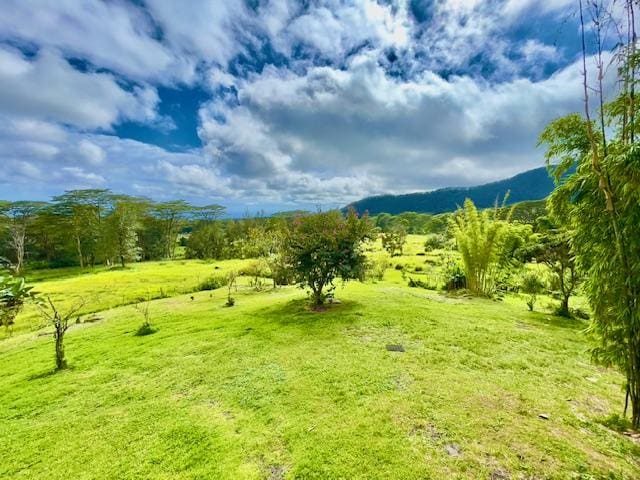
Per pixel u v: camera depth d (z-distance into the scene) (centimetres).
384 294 1343
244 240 4925
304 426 379
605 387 475
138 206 5097
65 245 4691
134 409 461
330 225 1087
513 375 515
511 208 1441
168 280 2466
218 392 494
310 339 729
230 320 987
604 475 284
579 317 980
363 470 299
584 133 461
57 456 358
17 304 669
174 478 307
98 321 1232
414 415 388
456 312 982
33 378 641
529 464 298
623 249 354
